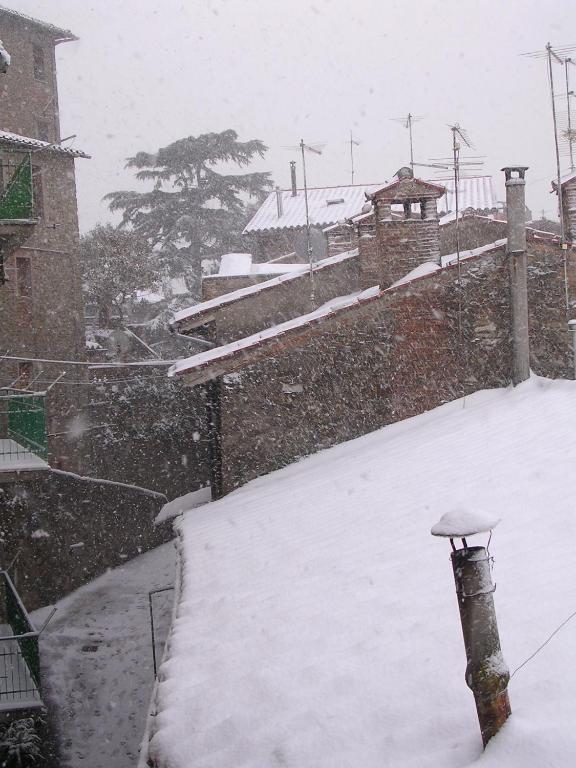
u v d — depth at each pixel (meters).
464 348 14.43
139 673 15.83
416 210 19.70
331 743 4.04
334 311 14.60
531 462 8.74
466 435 11.41
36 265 26.19
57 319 26.83
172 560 21.94
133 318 39.53
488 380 14.38
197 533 11.45
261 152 39.00
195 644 6.36
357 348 14.64
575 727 3.41
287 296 18.17
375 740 3.94
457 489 8.64
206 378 14.66
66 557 20.27
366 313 14.60
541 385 13.23
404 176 15.37
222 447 14.66
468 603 3.62
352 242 23.16
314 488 11.62
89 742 13.73
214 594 7.84
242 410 14.68
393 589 6.11
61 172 27.27
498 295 14.37
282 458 14.61
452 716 3.89
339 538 8.36
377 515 8.74
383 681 4.50
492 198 36.03
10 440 17.88
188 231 37.75
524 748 3.37
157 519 22.98
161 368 27.64
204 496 23.09
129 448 26.92
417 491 9.21
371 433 14.44
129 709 14.64
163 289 38.94
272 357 14.70
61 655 16.78
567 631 4.37
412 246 15.36
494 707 3.56
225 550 9.67
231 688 5.18
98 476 26.61
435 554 6.64
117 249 35.62
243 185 39.00
